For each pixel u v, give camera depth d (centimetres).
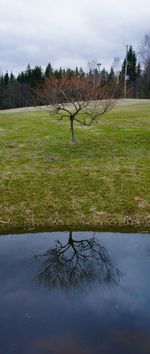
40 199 1305
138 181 1441
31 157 1762
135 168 1577
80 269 865
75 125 2695
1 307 687
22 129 2567
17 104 8794
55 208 1260
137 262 918
